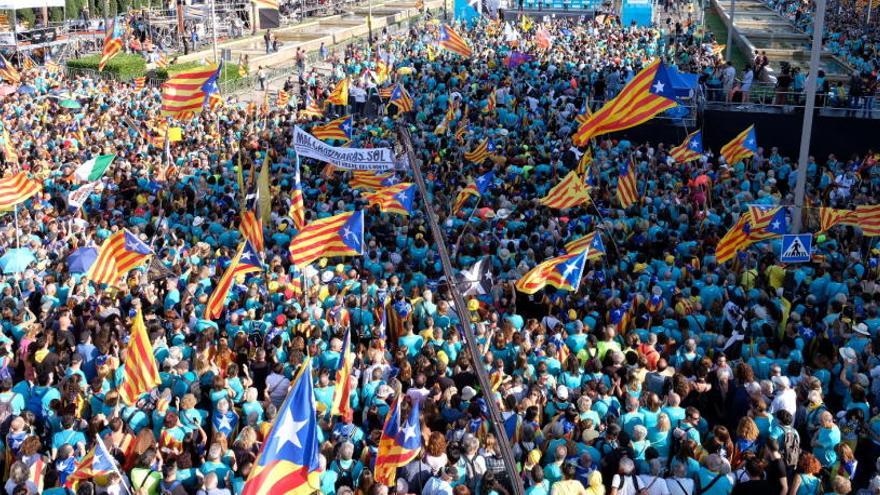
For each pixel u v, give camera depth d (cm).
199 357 1244
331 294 1566
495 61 4322
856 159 2777
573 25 5872
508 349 1345
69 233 1917
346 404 1101
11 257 1672
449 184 2373
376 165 2003
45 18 5662
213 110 3416
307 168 2488
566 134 2920
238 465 1017
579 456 1036
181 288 1636
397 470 1028
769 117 3116
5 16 5591
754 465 978
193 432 1081
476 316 1509
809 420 1161
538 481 963
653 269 1725
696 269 1675
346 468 1022
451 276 1664
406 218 2025
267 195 1948
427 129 3262
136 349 1134
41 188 2291
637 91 1722
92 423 1092
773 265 1752
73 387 1166
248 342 1371
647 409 1104
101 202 2262
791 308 1590
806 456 1005
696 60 4112
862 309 1495
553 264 1459
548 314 1577
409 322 1467
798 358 1317
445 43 4069
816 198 2356
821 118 3080
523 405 1128
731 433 1191
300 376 866
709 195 2288
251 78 4912
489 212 2048
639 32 5169
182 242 1839
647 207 2114
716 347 1405
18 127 3075
